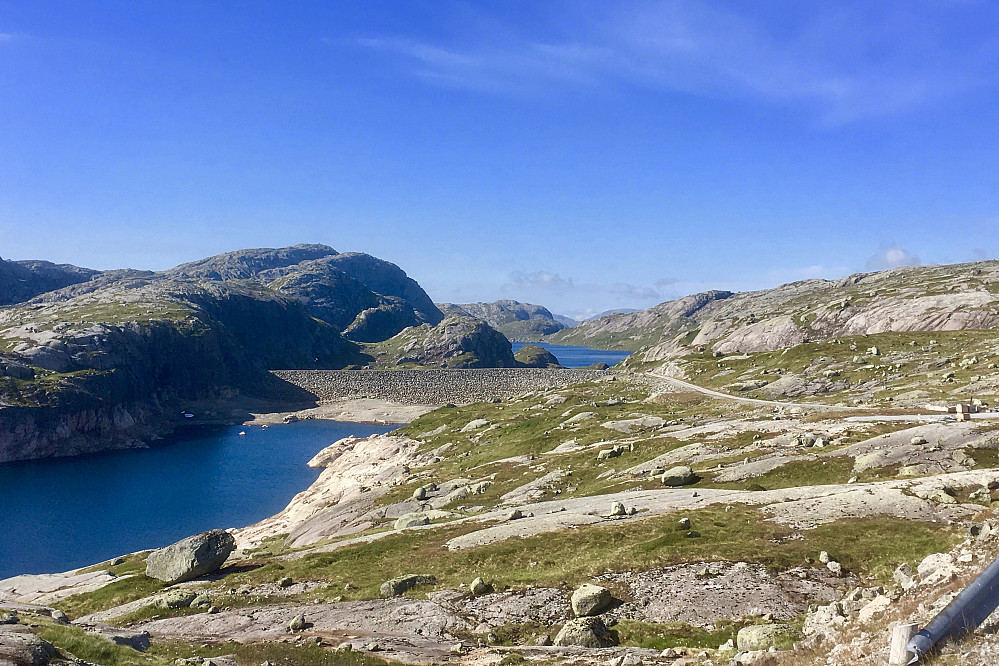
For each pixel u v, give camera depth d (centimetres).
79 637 3284
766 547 5038
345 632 4353
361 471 15400
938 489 5756
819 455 8188
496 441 15238
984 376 12706
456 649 3812
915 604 2609
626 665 3234
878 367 16212
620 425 13812
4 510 14938
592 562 5231
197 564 6981
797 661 2553
